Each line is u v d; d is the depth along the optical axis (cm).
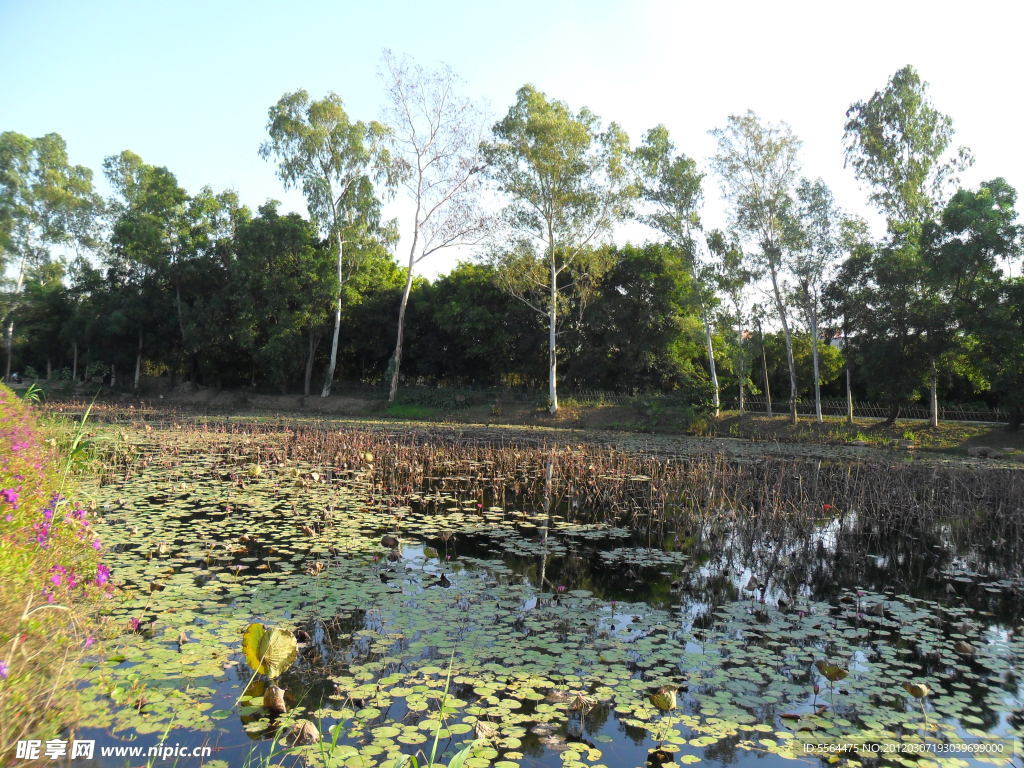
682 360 3403
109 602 557
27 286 4056
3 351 4544
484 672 473
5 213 3619
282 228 3419
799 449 2134
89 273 4019
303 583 654
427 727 396
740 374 2880
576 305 3250
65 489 805
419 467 1447
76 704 387
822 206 2547
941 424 2450
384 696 433
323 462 1492
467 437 2239
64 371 4241
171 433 1922
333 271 3500
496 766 357
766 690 463
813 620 604
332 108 3272
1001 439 2202
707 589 699
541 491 1264
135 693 420
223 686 442
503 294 3475
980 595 708
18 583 409
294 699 431
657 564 790
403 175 3356
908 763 379
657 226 2834
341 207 3425
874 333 2381
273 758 360
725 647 537
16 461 632
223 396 3969
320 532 867
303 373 4178
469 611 595
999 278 2172
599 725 409
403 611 588
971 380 2612
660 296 3256
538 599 641
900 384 2328
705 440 2447
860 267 2441
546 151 2798
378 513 1007
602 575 739
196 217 3972
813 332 2656
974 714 439
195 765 349
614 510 1106
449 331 3606
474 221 3350
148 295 3925
